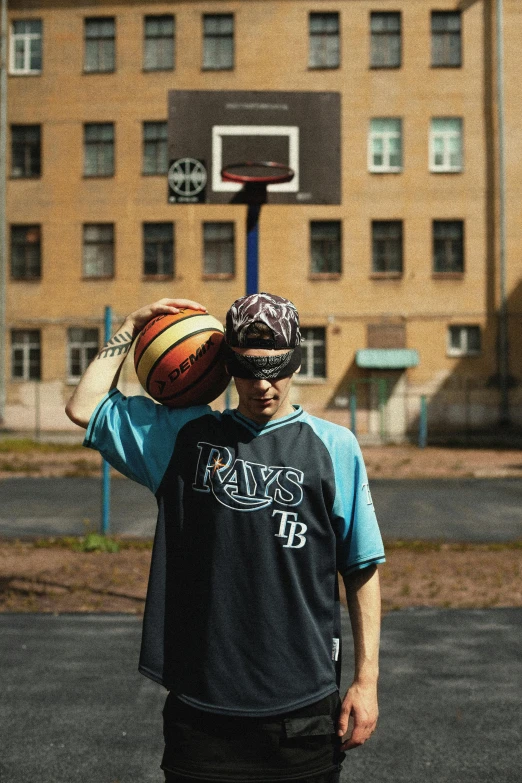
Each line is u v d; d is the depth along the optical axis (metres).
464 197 34.50
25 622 7.06
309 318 34.62
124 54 35.44
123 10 35.34
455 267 34.72
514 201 34.38
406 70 34.66
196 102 9.43
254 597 2.34
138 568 9.44
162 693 5.26
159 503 2.49
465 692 5.30
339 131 9.43
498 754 4.31
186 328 2.64
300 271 34.66
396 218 34.56
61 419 35.41
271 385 2.42
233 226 35.12
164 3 35.19
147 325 2.73
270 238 34.72
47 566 9.52
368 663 2.41
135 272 35.34
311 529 2.38
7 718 4.80
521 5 34.34
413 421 34.47
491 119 34.50
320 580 2.39
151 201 35.28
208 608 2.35
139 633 6.73
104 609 7.57
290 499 2.38
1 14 35.41
